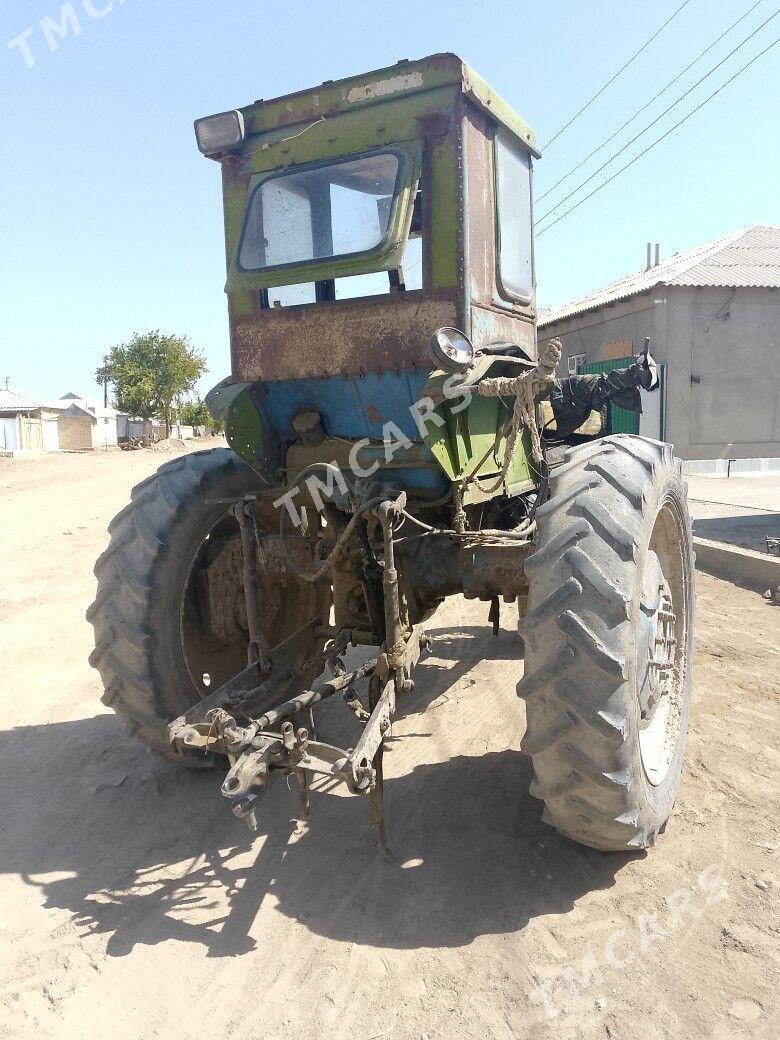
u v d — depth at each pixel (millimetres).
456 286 2955
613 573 2432
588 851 2998
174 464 3697
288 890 2865
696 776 3502
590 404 4723
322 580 3615
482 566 3271
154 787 3707
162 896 2855
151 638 3367
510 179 3525
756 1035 2111
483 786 3568
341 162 3156
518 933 2561
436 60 2926
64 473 21781
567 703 2418
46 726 4516
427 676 5062
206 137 3420
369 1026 2207
